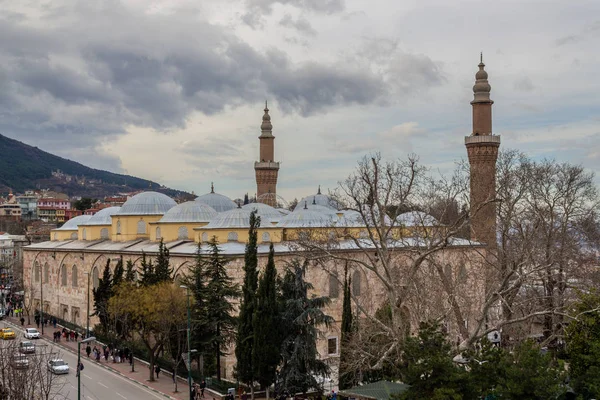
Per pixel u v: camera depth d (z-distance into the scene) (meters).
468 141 101.69
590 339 47.78
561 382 41.50
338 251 65.88
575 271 65.69
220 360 75.56
